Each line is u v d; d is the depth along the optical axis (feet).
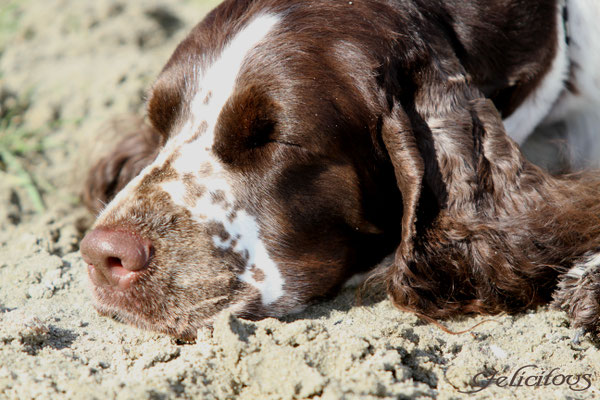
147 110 20.51
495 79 20.21
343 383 14.34
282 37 18.39
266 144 18.20
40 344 17.03
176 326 17.49
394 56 18.37
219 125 18.38
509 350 17.21
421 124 18.45
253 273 18.17
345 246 19.38
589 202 18.99
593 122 22.58
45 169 29.50
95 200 26.05
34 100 32.96
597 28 21.66
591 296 17.67
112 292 17.54
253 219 18.24
